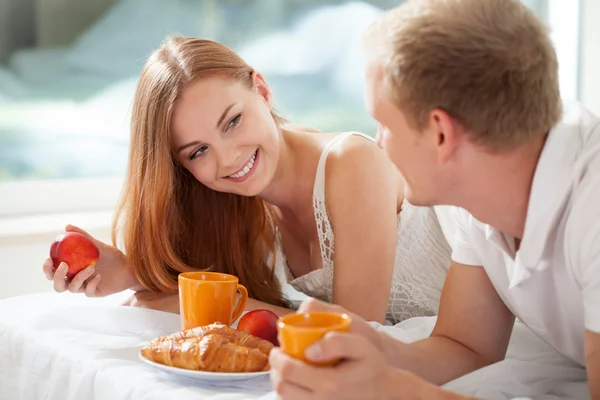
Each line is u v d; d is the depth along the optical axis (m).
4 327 1.55
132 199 1.74
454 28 1.06
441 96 1.06
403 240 1.87
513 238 1.23
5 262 2.59
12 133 2.89
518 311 1.30
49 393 1.39
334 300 1.73
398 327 1.60
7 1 2.85
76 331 1.49
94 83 3.00
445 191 1.14
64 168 2.97
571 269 1.13
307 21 3.29
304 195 1.82
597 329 1.08
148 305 1.70
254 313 1.37
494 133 1.07
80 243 1.63
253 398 1.16
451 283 1.38
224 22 3.19
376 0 3.39
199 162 1.68
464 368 1.31
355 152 1.73
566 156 1.11
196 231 1.85
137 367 1.29
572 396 1.25
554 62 1.10
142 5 3.05
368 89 1.14
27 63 2.89
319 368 0.96
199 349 1.21
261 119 1.69
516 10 1.08
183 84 1.64
